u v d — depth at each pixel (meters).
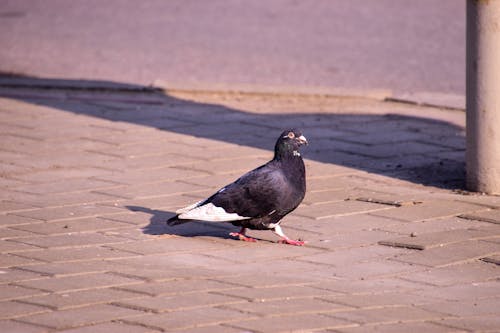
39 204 13.01
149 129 17.30
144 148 16.05
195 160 15.34
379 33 26.55
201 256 10.97
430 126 17.59
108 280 10.02
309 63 22.95
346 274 10.34
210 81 21.06
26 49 24.69
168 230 11.99
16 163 15.10
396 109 18.83
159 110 18.73
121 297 9.49
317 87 20.19
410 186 14.06
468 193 13.69
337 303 9.40
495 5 13.16
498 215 12.50
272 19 29.05
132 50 24.66
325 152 15.88
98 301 9.38
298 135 11.33
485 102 13.43
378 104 19.25
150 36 26.59
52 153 15.70
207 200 11.31
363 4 31.33
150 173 14.61
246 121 17.92
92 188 13.80
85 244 11.34
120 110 18.70
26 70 22.06
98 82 20.56
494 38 13.23
